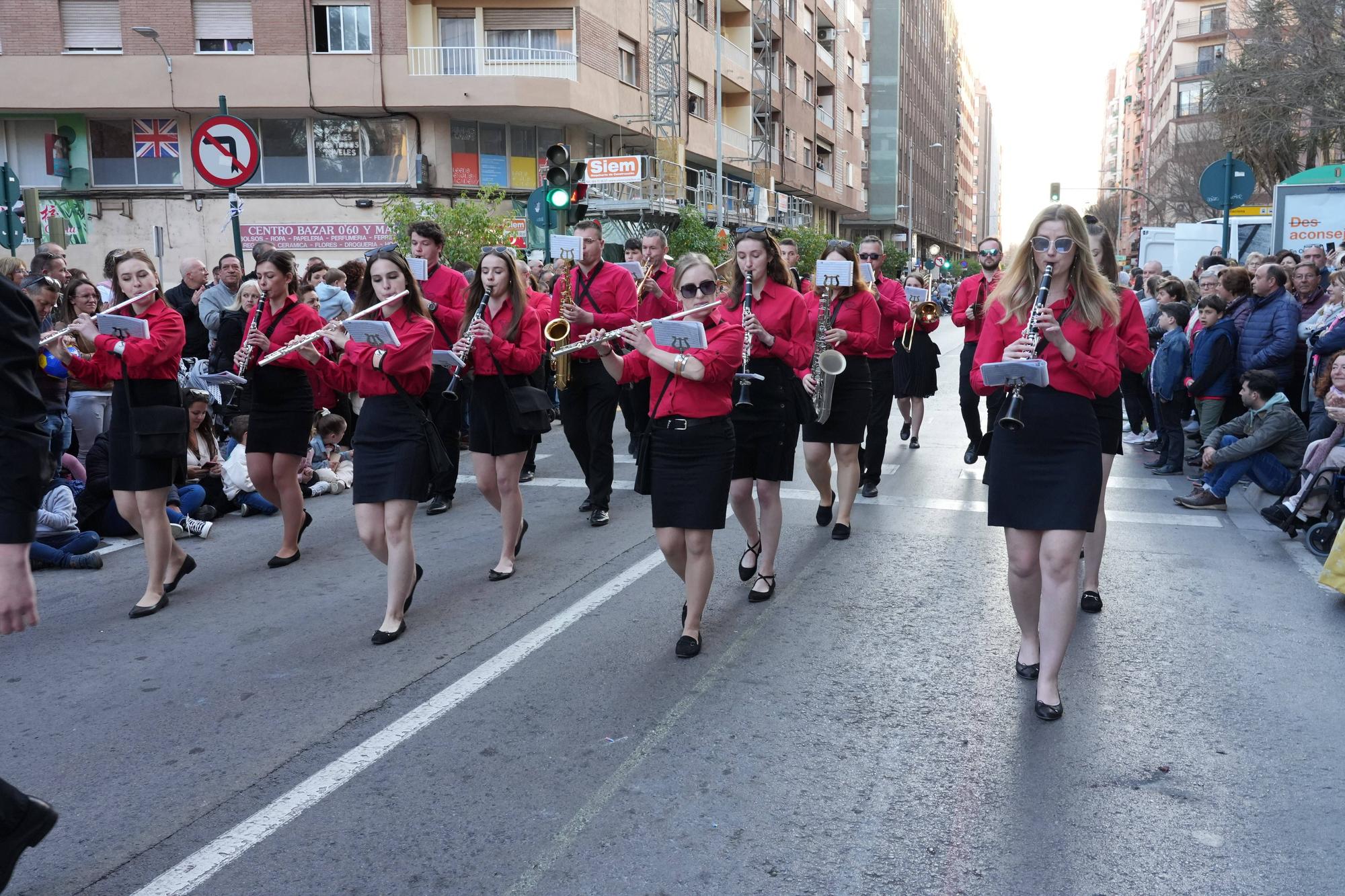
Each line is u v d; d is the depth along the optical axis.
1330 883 2.94
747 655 4.80
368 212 25.69
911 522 7.43
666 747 3.84
